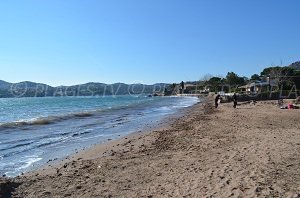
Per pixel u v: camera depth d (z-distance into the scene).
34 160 17.22
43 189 11.06
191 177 11.70
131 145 19.84
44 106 87.06
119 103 100.69
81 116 45.94
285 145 16.36
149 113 52.28
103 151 18.50
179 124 30.95
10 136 26.33
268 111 41.12
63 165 15.05
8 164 16.33
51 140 24.14
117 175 12.71
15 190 10.91
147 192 10.48
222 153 15.41
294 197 9.14
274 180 10.66
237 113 39.34
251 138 19.41
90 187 11.25
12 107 82.31
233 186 10.24
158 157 15.68
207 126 27.39
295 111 40.38
